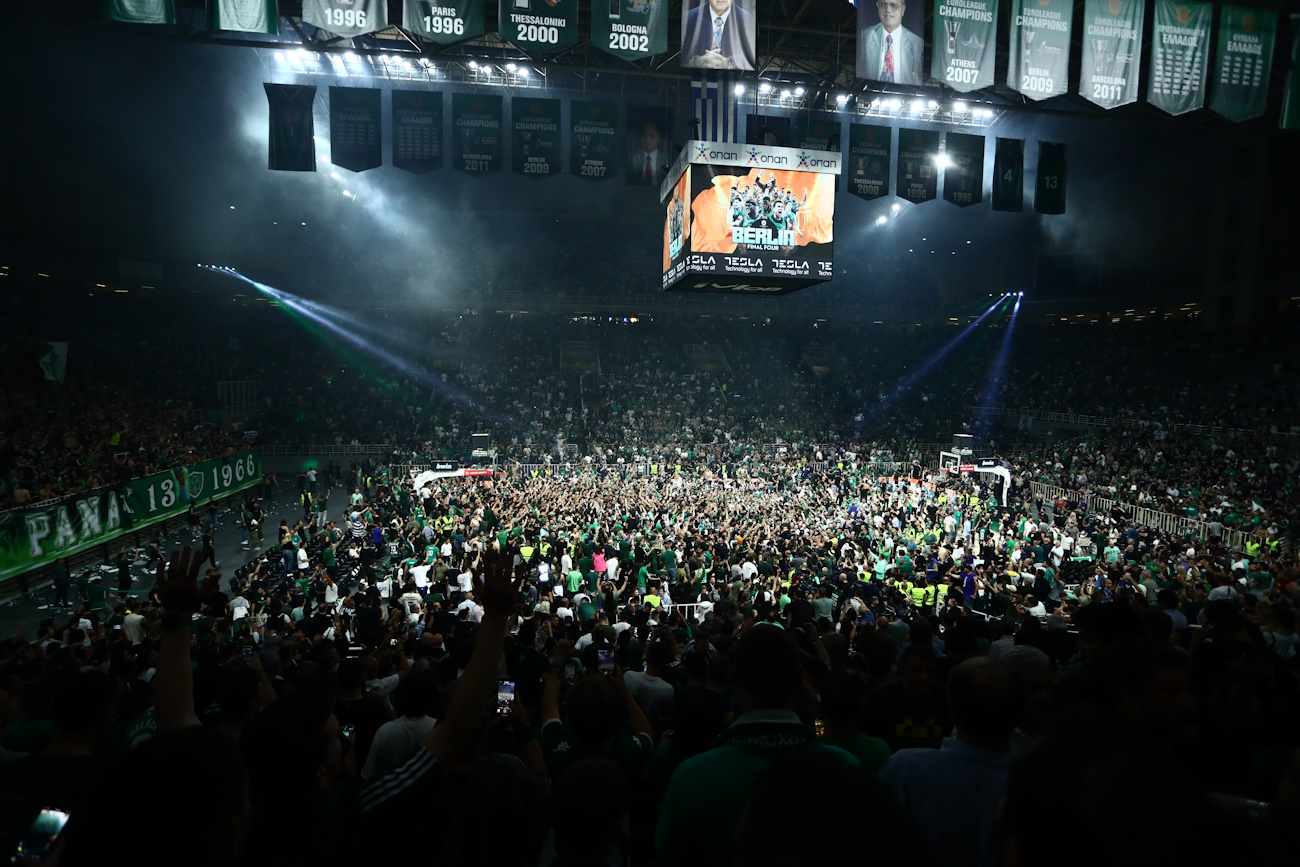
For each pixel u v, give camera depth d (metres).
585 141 19.78
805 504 28.73
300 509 31.83
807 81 22.91
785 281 18.36
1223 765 4.24
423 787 2.38
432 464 37.91
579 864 2.26
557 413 47.41
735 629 9.80
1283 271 38.53
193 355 40.75
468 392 47.94
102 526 22.53
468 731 2.53
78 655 9.98
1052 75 17.00
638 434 45.31
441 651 8.23
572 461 40.09
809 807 1.10
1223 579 13.71
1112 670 3.30
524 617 11.17
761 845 1.10
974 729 2.60
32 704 5.00
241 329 46.31
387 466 37.09
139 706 4.86
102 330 36.84
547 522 23.45
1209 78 17.80
